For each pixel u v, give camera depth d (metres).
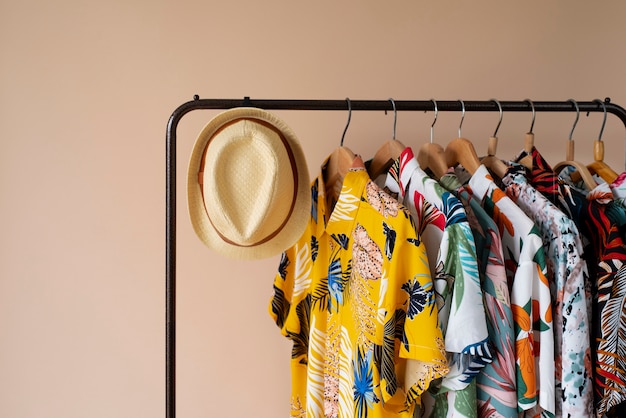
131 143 1.86
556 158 1.95
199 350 1.90
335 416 1.48
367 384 1.31
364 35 1.89
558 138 1.95
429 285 1.24
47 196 1.84
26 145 1.83
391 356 1.27
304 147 1.89
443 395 1.32
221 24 1.86
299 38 1.88
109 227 1.87
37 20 1.82
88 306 1.87
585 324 1.29
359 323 1.36
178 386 1.90
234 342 1.91
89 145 1.85
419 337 1.23
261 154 1.27
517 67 1.93
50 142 1.84
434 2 1.90
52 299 1.86
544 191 1.42
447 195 1.29
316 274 1.53
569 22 1.94
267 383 1.92
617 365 1.30
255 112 1.33
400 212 1.27
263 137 1.28
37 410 1.87
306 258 1.58
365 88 1.89
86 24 1.84
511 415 1.28
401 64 1.90
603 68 1.95
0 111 1.82
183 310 1.89
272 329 1.92
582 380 1.28
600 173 1.50
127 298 1.88
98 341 1.87
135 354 1.88
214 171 1.27
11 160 1.83
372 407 1.30
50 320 1.86
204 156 1.34
